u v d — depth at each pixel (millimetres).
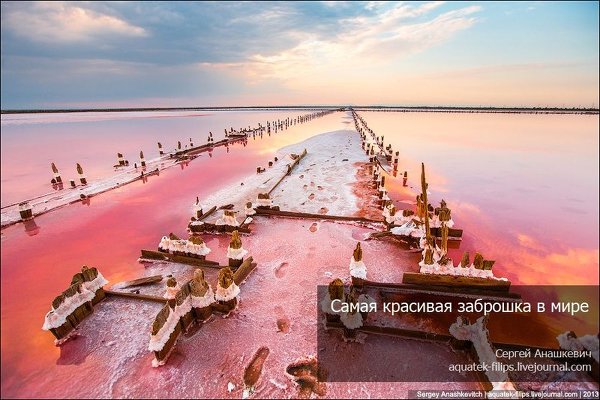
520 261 16031
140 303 12406
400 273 14180
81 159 42094
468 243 17844
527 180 31125
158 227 20344
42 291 14008
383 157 39469
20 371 9664
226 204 23469
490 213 22594
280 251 16219
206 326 11172
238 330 10984
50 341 10789
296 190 26266
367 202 23094
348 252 15953
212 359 9852
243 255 14352
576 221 20875
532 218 21453
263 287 13305
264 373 9359
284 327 11094
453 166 36969
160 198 25938
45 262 16281
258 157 42375
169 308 10047
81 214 22734
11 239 18906
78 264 16047
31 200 25812
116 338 10750
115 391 8953
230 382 9109
